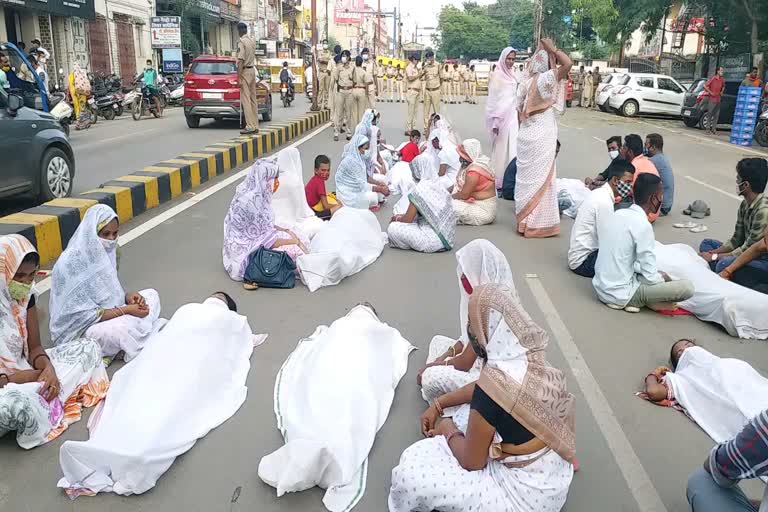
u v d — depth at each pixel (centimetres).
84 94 1620
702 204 830
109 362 396
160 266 582
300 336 446
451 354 373
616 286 509
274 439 330
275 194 639
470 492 255
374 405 341
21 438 315
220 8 3847
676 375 377
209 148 1057
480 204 767
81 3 2230
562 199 830
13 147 700
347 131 1524
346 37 8275
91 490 286
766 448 207
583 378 401
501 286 254
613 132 1839
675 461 321
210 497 287
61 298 390
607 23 2728
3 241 338
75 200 654
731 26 2158
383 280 570
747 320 466
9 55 1220
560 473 256
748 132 1606
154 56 3011
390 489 285
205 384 347
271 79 4028
